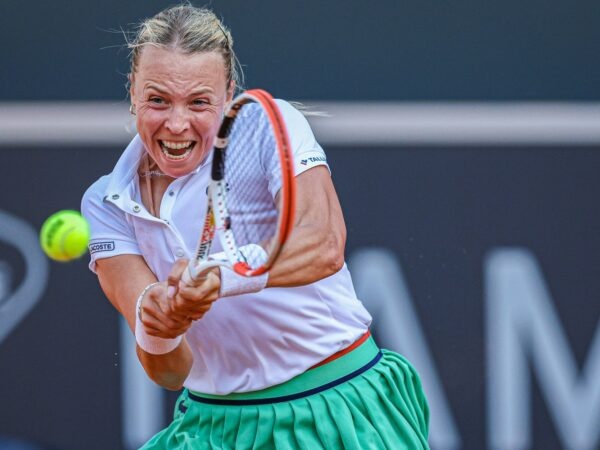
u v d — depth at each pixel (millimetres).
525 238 21375
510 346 21312
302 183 11180
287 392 12023
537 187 21328
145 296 10734
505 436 21297
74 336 21281
